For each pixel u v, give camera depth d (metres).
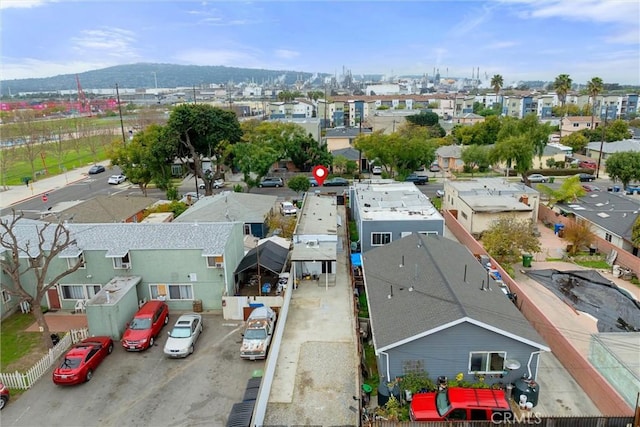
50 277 27.30
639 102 134.38
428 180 65.38
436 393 17.66
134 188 63.53
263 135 66.50
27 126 89.44
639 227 32.16
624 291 28.36
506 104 143.88
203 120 53.38
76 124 109.06
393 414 17.03
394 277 23.94
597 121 97.25
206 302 27.61
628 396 17.00
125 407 18.92
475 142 86.62
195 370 21.47
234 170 70.50
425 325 18.16
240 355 22.42
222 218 38.22
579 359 19.34
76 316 26.86
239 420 16.73
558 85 105.81
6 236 28.30
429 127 101.00
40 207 52.62
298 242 32.53
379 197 40.38
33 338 24.45
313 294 29.30
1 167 71.31
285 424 17.58
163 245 26.95
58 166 81.81
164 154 52.91
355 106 138.50
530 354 18.14
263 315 24.42
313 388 19.73
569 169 67.94
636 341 19.62
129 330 23.61
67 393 19.88
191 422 17.94
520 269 32.94
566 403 18.17
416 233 29.47
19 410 18.83
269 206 43.53
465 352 18.16
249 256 31.05
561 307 26.94
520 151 56.47
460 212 43.47
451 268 23.67
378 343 18.41
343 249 37.59
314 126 81.25
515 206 39.97
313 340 23.64
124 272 27.20
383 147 60.06
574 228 35.75
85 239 27.62
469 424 15.70
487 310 19.17
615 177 55.75
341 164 69.06
